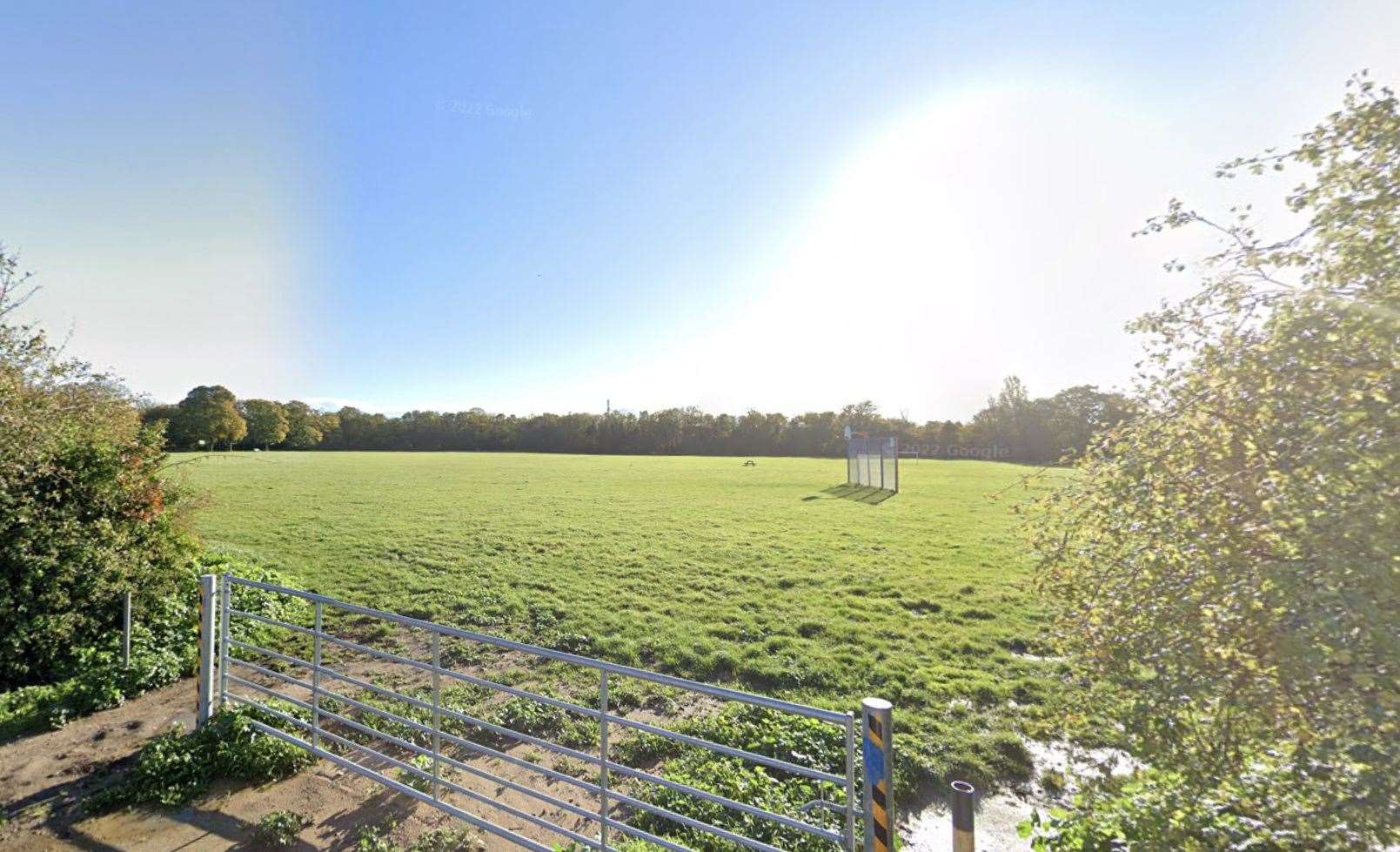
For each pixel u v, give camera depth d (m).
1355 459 2.44
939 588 10.70
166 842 3.89
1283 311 2.91
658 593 10.51
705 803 4.37
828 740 5.25
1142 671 3.11
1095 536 3.36
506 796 4.60
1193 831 2.87
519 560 13.05
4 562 6.39
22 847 3.83
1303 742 2.55
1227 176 3.19
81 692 5.99
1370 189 2.71
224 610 5.48
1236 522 2.87
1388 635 2.21
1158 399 3.37
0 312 8.21
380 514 19.53
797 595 10.34
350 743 4.64
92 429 8.08
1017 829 3.84
